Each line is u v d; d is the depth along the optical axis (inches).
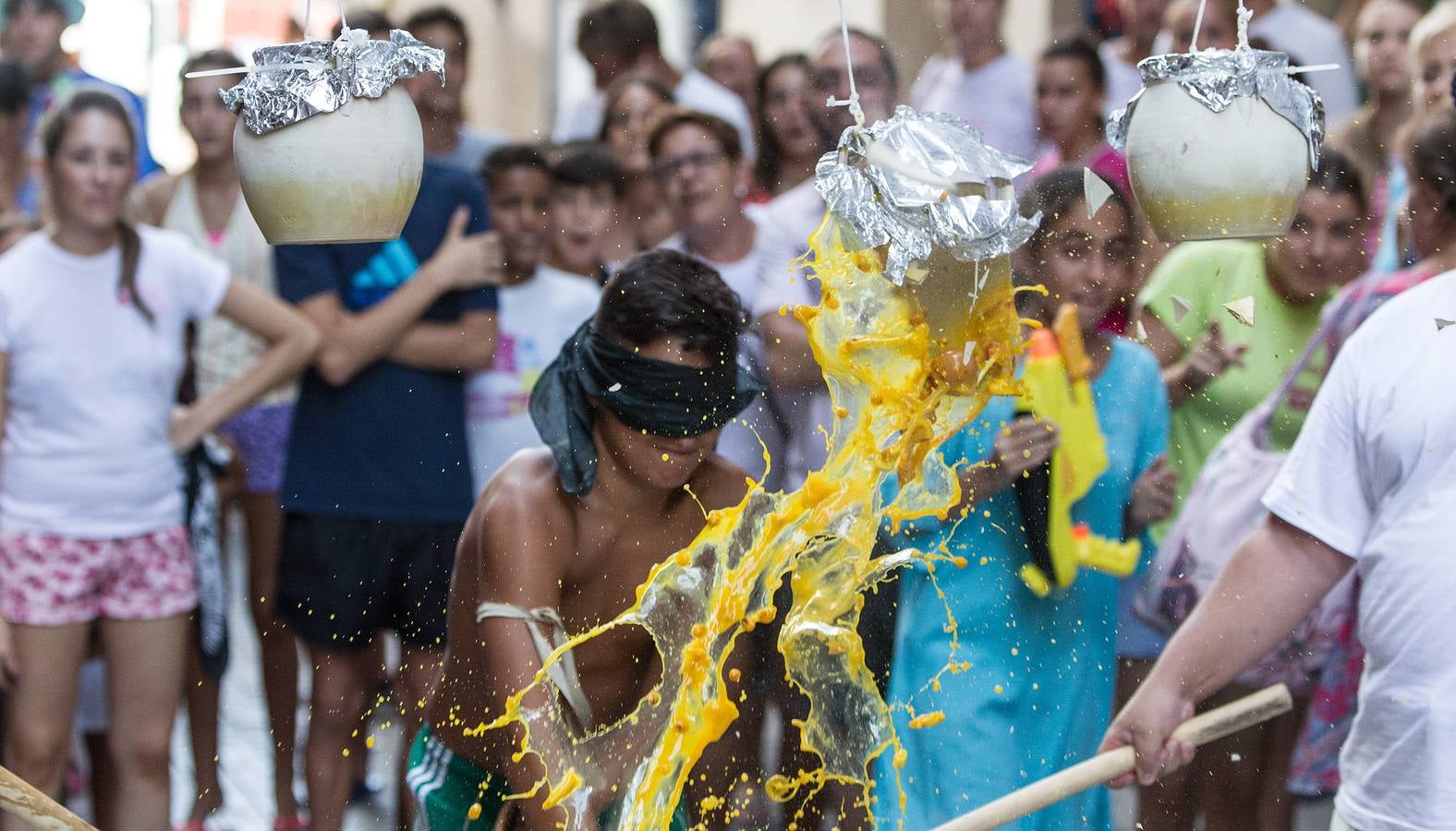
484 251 333.1
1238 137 181.8
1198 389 326.3
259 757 392.2
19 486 313.3
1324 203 319.6
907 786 270.2
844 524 220.8
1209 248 327.6
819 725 241.4
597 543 217.8
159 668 322.0
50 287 314.3
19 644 313.0
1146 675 313.0
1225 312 325.1
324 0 599.5
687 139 345.1
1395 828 219.8
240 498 386.0
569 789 213.9
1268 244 323.3
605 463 215.2
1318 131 187.6
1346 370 225.5
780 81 406.0
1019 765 270.2
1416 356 219.0
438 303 331.6
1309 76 418.9
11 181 392.8
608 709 226.8
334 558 327.3
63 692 316.8
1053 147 409.7
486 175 340.8
